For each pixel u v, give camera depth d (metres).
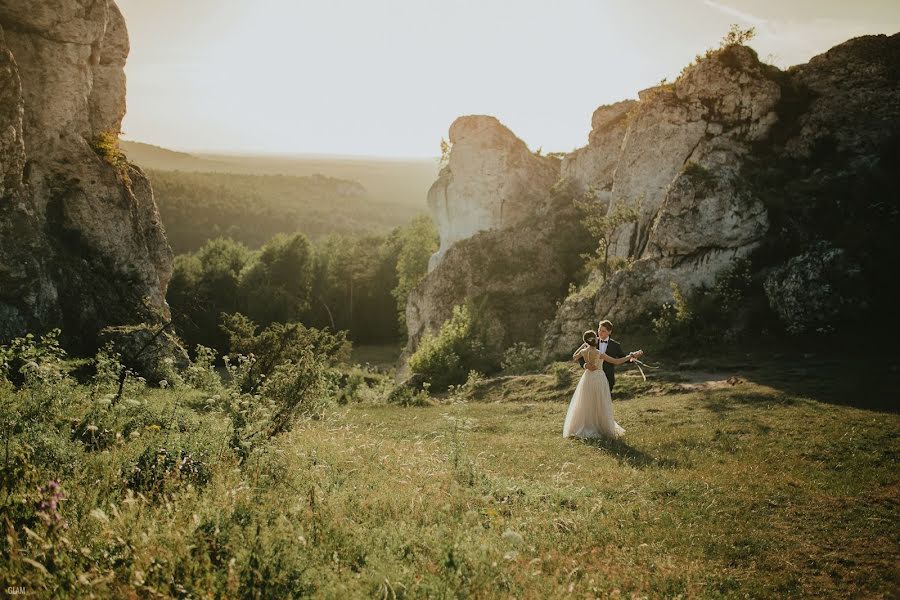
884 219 22.03
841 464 10.17
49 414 7.92
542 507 8.02
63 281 26.48
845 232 22.23
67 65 27.97
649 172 33.19
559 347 29.42
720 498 8.86
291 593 4.38
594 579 5.75
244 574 4.45
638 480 9.77
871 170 24.88
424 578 4.90
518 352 34.81
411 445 12.20
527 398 21.27
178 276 76.06
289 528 5.18
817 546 7.26
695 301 24.67
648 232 32.78
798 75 30.44
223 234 191.25
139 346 25.16
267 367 11.84
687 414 14.76
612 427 13.46
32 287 24.77
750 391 15.95
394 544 5.68
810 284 20.80
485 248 46.97
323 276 91.19
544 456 11.79
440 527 6.26
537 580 5.44
